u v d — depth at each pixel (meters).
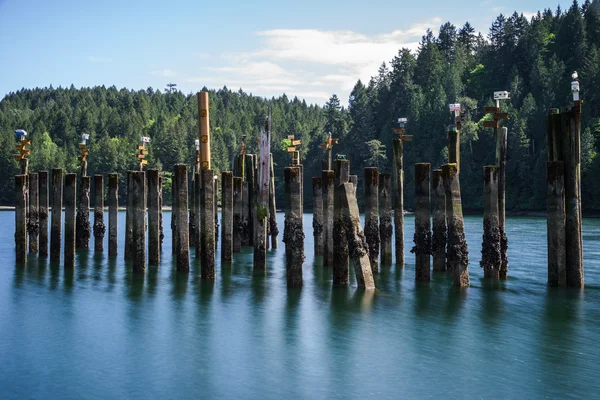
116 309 27.05
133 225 33.94
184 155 177.62
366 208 32.56
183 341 22.80
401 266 35.91
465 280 30.17
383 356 21.20
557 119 28.58
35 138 199.12
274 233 46.84
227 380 19.38
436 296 28.69
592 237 61.12
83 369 20.25
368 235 32.50
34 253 42.09
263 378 19.50
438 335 23.31
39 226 40.34
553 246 29.02
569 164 28.47
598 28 156.62
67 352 21.78
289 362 20.73
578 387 18.72
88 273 34.84
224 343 22.56
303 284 31.30
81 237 44.72
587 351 21.61
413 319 25.23
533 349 21.80
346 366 20.39
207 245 31.55
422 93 162.25
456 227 29.95
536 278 33.41
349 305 27.23
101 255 42.16
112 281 32.50
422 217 31.23
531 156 124.31
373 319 25.27
